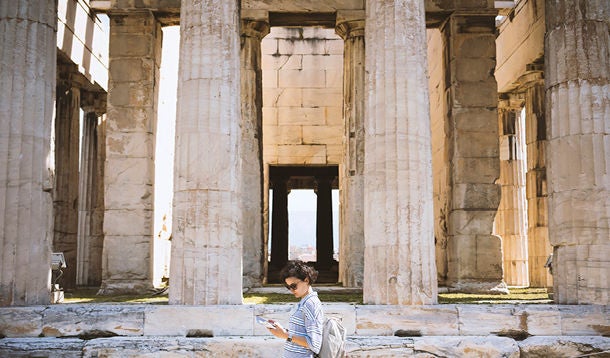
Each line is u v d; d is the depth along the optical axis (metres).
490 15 20.14
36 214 12.61
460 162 19.61
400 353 11.12
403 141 12.34
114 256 18.91
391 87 12.52
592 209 12.70
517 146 25.83
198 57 12.53
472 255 19.22
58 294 15.17
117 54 19.66
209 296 11.91
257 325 11.52
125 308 11.63
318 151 26.03
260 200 19.91
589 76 13.06
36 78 12.87
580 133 12.94
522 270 25.03
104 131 26.20
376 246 12.25
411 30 12.74
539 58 21.23
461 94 19.88
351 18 20.25
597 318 11.88
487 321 11.77
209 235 12.05
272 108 26.30
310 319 7.63
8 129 12.50
